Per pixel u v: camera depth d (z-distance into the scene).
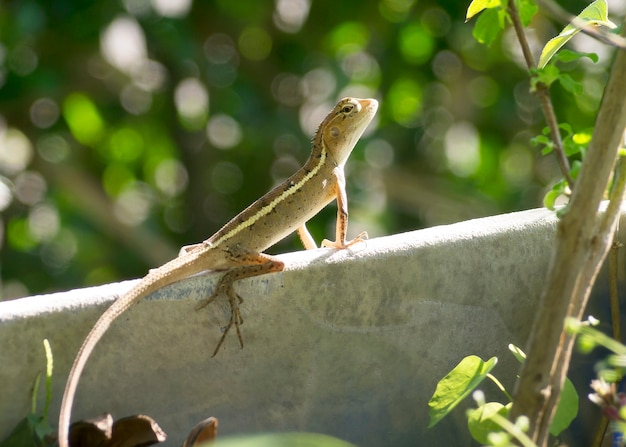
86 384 3.96
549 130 4.00
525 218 4.78
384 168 11.46
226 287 4.18
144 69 10.95
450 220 11.66
